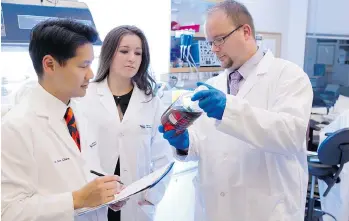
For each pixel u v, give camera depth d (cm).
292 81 137
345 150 225
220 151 149
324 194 257
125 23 233
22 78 171
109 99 172
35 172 101
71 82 104
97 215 123
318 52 410
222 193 147
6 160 95
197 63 269
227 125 121
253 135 123
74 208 97
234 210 146
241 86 150
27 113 104
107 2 222
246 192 143
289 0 386
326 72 414
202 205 157
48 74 104
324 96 411
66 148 111
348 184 271
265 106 142
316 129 335
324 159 229
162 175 120
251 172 142
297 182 141
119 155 167
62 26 100
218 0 281
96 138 157
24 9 165
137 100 176
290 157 140
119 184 113
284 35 389
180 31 258
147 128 174
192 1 275
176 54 261
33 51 103
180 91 234
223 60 147
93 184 100
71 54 100
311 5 401
